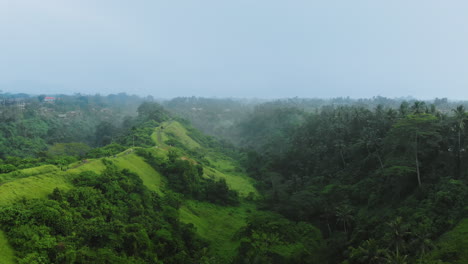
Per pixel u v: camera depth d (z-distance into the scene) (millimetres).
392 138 77000
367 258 49562
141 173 83188
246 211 90875
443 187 60750
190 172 93000
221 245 67562
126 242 48344
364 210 75688
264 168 129875
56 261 38938
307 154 121125
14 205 42656
